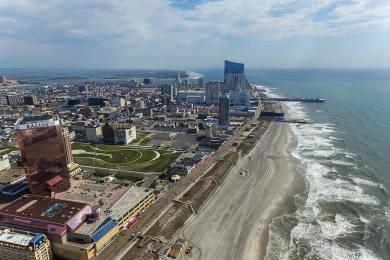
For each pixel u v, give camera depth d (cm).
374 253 14462
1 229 14862
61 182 18875
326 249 14800
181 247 14625
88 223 15025
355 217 17475
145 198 18150
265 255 14350
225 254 14325
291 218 17525
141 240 15212
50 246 13888
